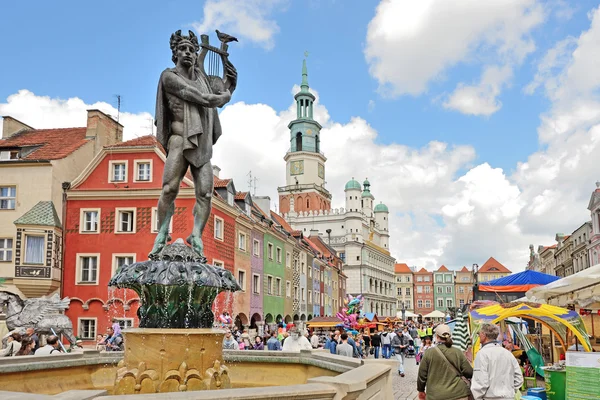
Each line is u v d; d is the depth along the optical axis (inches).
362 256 4429.1
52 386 292.7
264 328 1740.9
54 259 1300.4
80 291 1315.2
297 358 326.6
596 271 407.5
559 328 508.7
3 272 1278.3
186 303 266.1
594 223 2544.3
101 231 1333.7
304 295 2361.0
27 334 450.0
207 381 254.1
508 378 261.4
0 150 1387.8
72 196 1349.7
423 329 1540.4
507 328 604.4
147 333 253.8
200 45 317.4
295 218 4709.6
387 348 1127.0
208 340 261.4
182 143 298.0
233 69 328.2
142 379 248.5
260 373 332.2
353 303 1374.3
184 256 277.9
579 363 338.3
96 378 319.3
